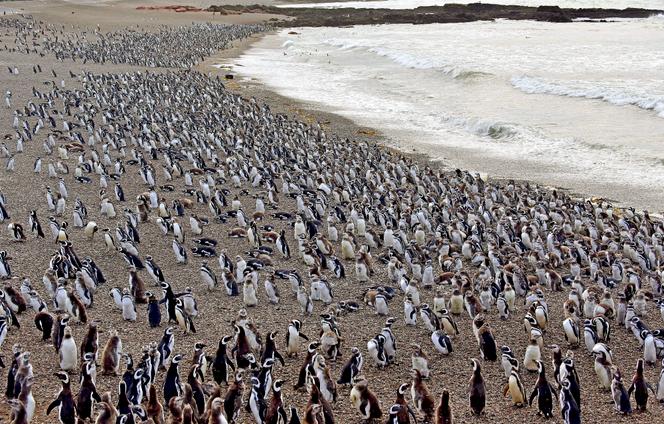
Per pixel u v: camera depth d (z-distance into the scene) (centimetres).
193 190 3762
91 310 2339
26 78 7419
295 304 2469
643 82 6956
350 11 17050
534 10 15562
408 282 2522
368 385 1911
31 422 1648
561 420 1750
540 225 3300
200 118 5544
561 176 4356
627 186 4122
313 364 1812
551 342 2230
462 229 3186
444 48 10356
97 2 17938
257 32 13725
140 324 2239
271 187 3772
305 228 3180
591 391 1925
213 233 3225
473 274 2817
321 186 3875
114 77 7406
